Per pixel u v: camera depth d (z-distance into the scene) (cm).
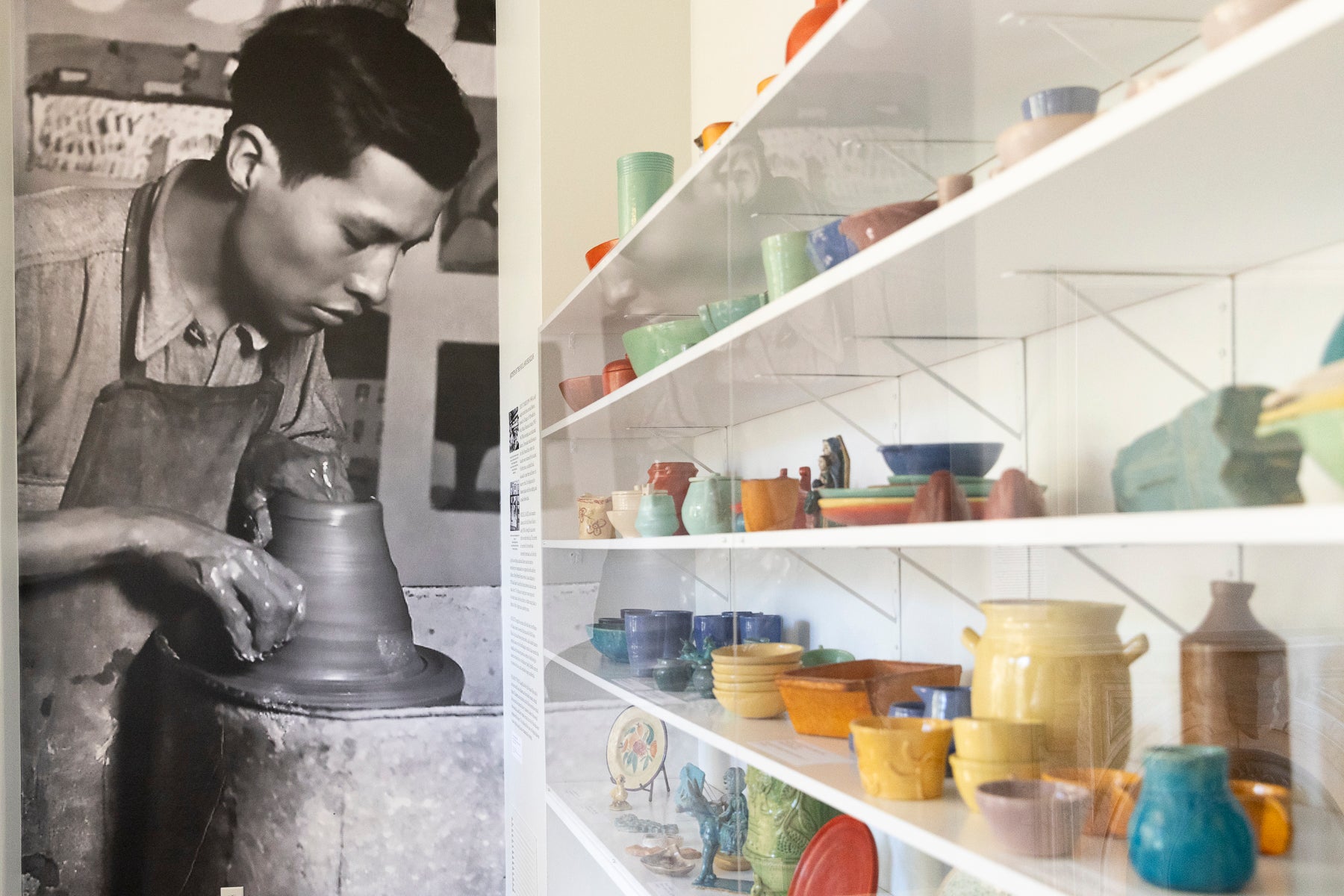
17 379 323
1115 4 75
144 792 326
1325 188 63
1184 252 70
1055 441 81
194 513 334
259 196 343
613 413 229
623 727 219
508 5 339
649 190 224
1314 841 64
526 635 304
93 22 334
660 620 195
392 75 356
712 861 178
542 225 286
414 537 351
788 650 139
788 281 137
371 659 345
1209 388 66
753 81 256
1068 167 79
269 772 335
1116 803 76
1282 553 61
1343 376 54
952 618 98
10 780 312
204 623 333
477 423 358
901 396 107
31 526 322
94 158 332
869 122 113
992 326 90
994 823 90
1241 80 63
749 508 154
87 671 324
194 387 336
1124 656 74
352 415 349
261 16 347
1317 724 61
